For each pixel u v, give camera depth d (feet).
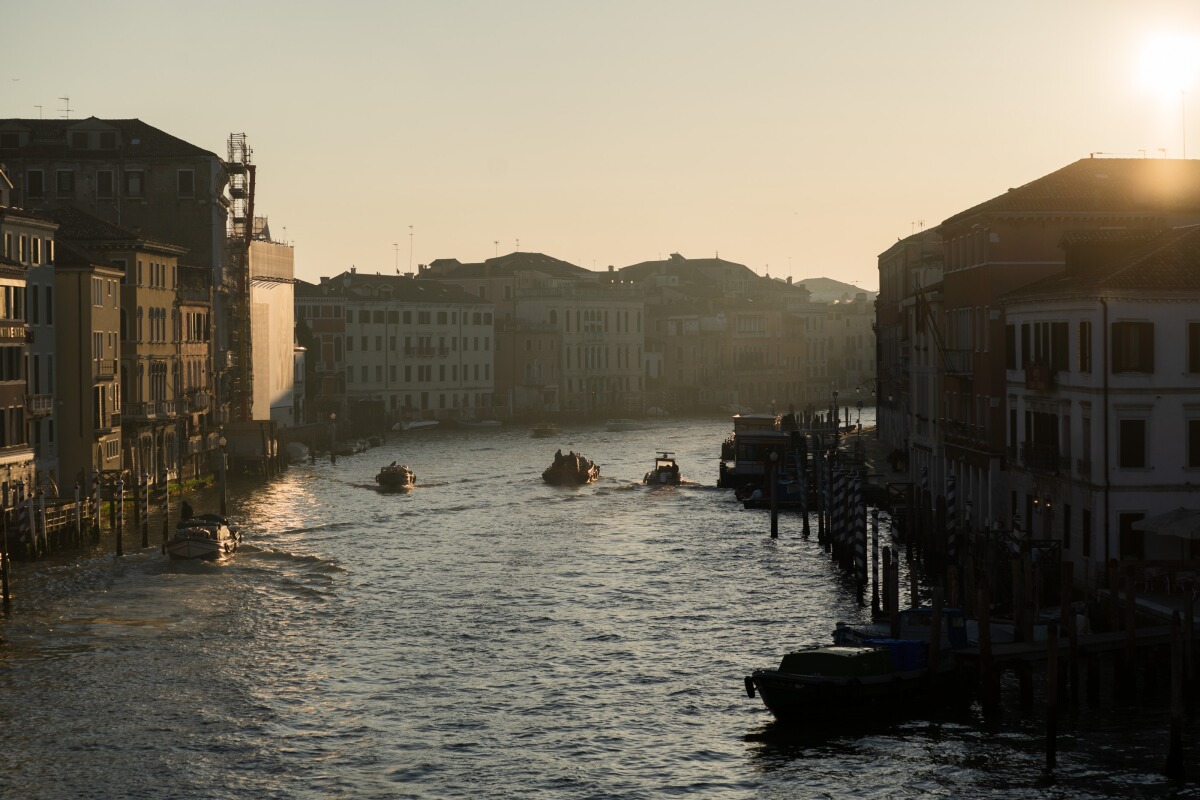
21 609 161.79
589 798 104.58
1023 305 170.40
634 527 239.91
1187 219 184.65
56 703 125.70
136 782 107.14
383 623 158.61
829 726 117.70
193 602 167.32
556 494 291.58
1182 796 101.71
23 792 104.99
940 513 179.93
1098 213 184.65
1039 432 165.78
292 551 208.33
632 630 155.84
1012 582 140.05
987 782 105.50
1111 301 145.28
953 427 206.90
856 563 175.22
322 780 107.96
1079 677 130.00
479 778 108.47
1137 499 145.38
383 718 122.72
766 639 151.64
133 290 257.34
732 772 109.40
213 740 116.47
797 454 271.28
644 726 120.57
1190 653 117.80
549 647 147.84
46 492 217.97
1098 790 103.30
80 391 230.27
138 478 235.40
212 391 316.60
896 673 120.47
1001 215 184.96
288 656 143.02
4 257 201.77
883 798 103.55
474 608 167.43
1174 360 145.59
